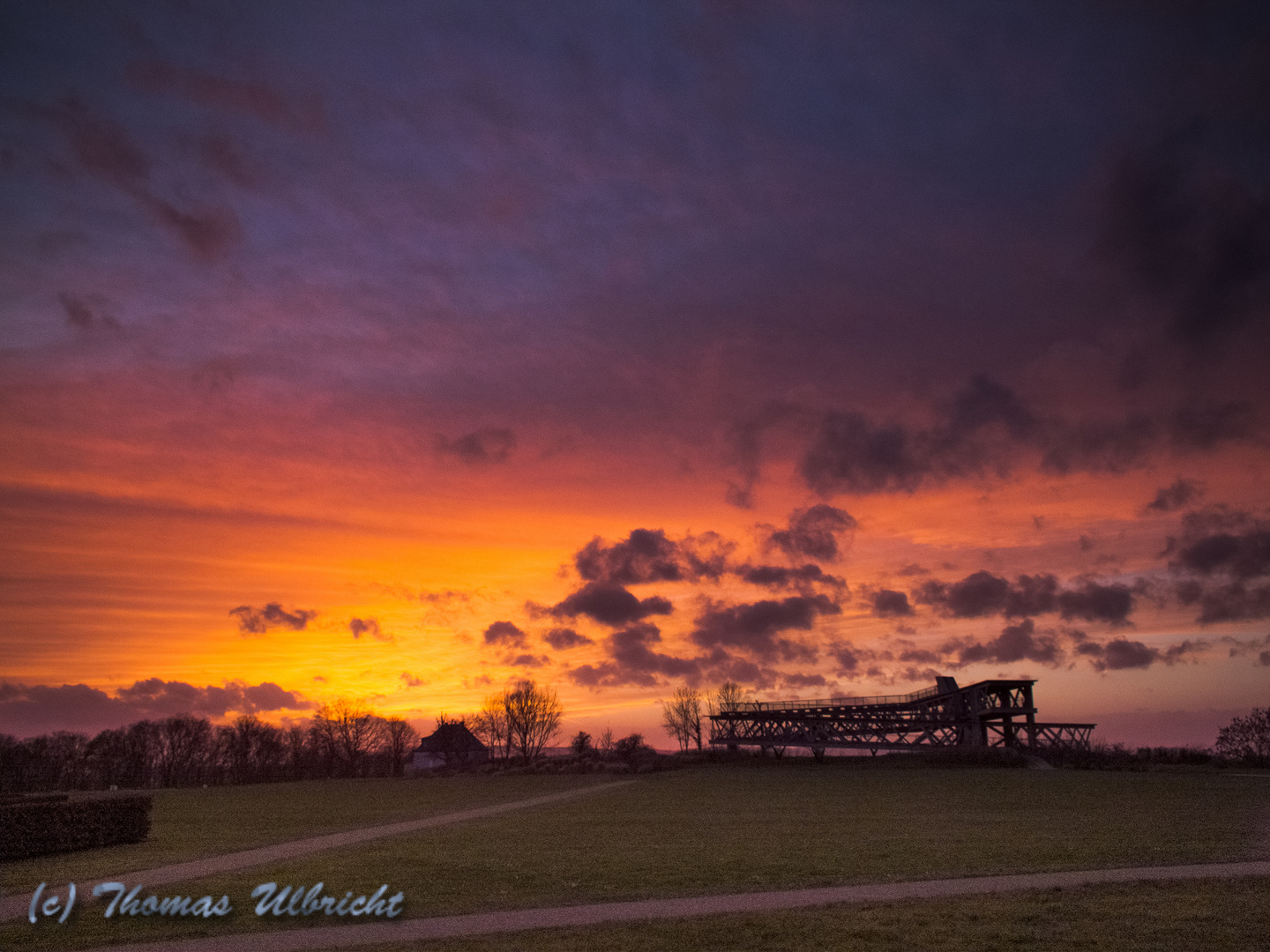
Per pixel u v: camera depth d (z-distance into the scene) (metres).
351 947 14.61
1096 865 20.00
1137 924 14.66
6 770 94.88
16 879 21.56
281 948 14.62
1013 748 65.25
